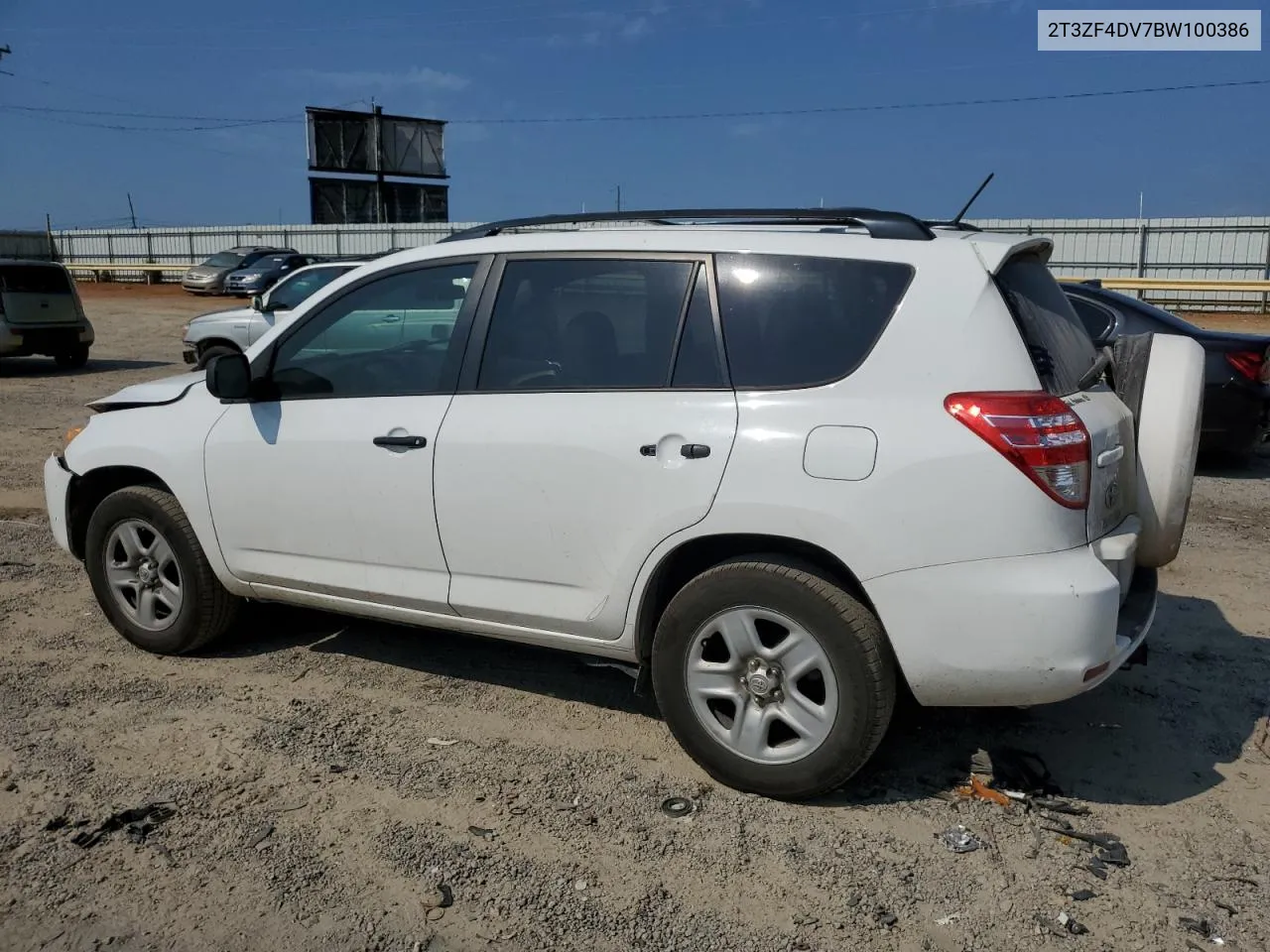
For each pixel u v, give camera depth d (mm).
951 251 3307
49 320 15727
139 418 4633
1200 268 27781
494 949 2740
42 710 4098
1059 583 3049
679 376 3492
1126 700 4242
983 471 3064
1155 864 3113
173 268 42594
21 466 8742
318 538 4152
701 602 3445
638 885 3010
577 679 4461
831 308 3352
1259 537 6707
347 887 2988
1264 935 2789
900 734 3928
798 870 3078
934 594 3113
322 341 4219
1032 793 3490
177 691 4297
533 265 3816
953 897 2949
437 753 3789
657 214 3844
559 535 3625
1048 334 3426
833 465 3189
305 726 3986
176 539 4504
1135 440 3699
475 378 3850
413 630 5031
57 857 3111
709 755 3529
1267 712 4137
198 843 3193
